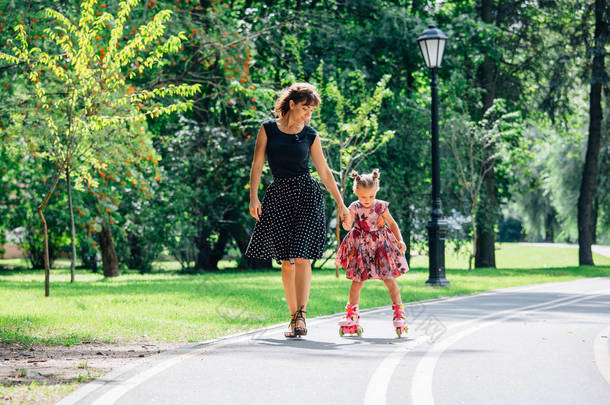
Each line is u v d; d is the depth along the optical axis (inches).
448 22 1010.7
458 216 989.2
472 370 214.1
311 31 867.4
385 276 279.4
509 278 673.6
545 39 1063.6
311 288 517.0
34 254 1127.0
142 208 852.0
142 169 704.4
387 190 940.0
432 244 578.9
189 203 888.9
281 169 265.6
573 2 1041.5
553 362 227.6
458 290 517.0
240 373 207.8
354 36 885.2
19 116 508.1
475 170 989.2
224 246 1051.9
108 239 853.8
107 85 470.9
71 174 561.0
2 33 533.6
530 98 1092.5
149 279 729.6
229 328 310.7
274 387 190.4
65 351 251.3
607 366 221.3
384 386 192.1
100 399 176.4
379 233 282.5
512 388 190.9
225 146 862.5
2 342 271.7
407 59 922.1
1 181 914.1
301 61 837.8
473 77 998.4
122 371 211.0
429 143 962.7
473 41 938.7
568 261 1449.3
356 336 281.0
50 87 519.8
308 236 263.6
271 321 333.1
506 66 1077.8
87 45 453.1
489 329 302.5
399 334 278.8
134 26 610.5
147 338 284.2
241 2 908.6
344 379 200.4
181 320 338.0
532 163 1749.5
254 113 737.0
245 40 705.6
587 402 176.4
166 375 205.2
